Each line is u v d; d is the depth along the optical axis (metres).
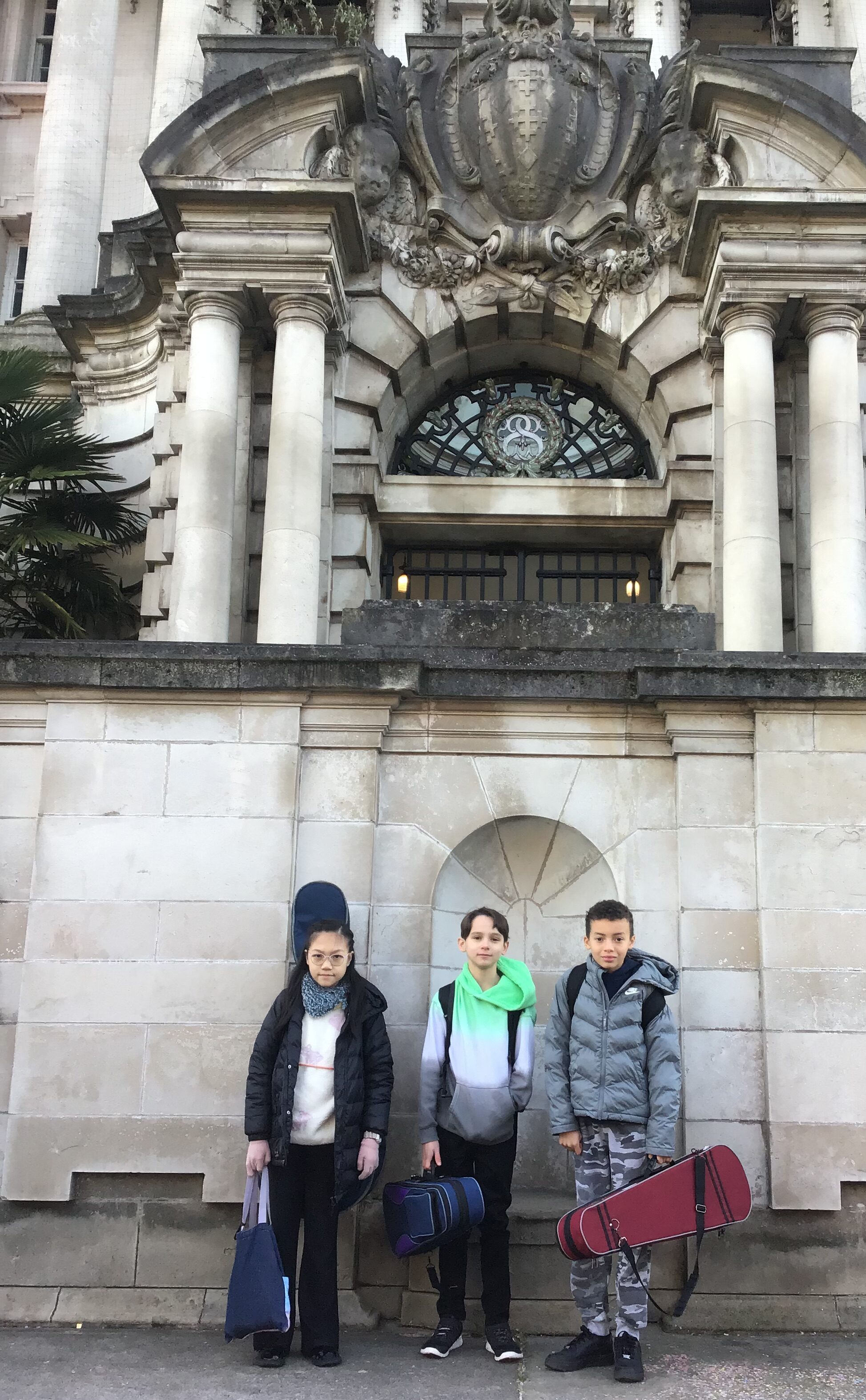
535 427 18.86
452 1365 6.11
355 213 16.34
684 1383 5.81
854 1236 6.82
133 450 19.62
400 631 8.16
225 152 16.39
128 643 7.50
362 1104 6.35
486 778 7.47
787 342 16.75
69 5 26.67
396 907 7.32
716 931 7.14
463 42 17.84
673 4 28.11
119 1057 7.04
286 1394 5.61
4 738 7.54
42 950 7.17
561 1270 6.83
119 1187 6.97
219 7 25.56
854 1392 5.68
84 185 25.81
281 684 7.39
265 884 7.22
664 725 7.47
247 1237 6.07
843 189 15.86
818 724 7.32
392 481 17.95
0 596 17.75
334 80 16.38
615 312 17.44
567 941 7.69
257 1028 7.05
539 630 8.16
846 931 7.07
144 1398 5.53
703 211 15.99
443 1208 6.12
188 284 16.23
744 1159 6.89
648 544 18.31
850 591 15.45
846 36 27.09
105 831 7.31
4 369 17.33
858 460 15.84
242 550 16.58
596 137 17.56
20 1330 6.64
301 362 16.05
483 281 17.61
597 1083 6.24
